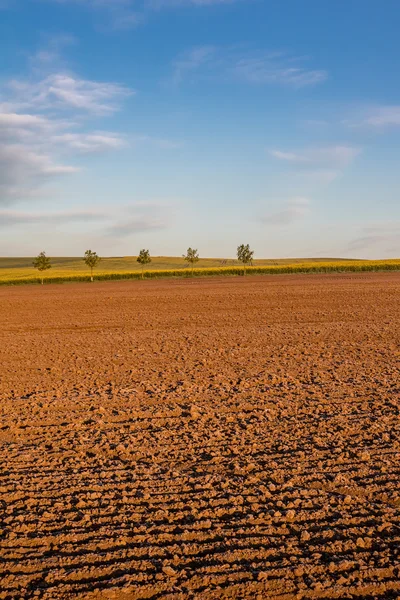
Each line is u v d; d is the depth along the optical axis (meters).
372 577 4.65
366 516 5.62
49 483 6.53
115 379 12.23
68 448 7.76
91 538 5.27
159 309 29.17
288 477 6.54
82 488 6.38
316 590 4.48
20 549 5.10
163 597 4.40
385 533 5.31
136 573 4.72
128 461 7.21
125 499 6.00
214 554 4.95
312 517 5.57
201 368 13.23
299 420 8.80
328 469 6.77
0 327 23.81
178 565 4.83
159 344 17.31
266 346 16.42
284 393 10.55
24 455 7.39
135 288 49.75
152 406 9.80
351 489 6.21
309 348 15.90
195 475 6.68
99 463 7.12
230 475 6.65
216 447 7.62
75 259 142.00
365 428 8.36
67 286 60.25
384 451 7.34
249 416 9.05
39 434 8.47
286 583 4.56
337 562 4.82
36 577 4.70
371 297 32.50
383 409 9.31
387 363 13.34
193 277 71.88
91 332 21.02
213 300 33.53
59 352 16.34
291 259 136.25
